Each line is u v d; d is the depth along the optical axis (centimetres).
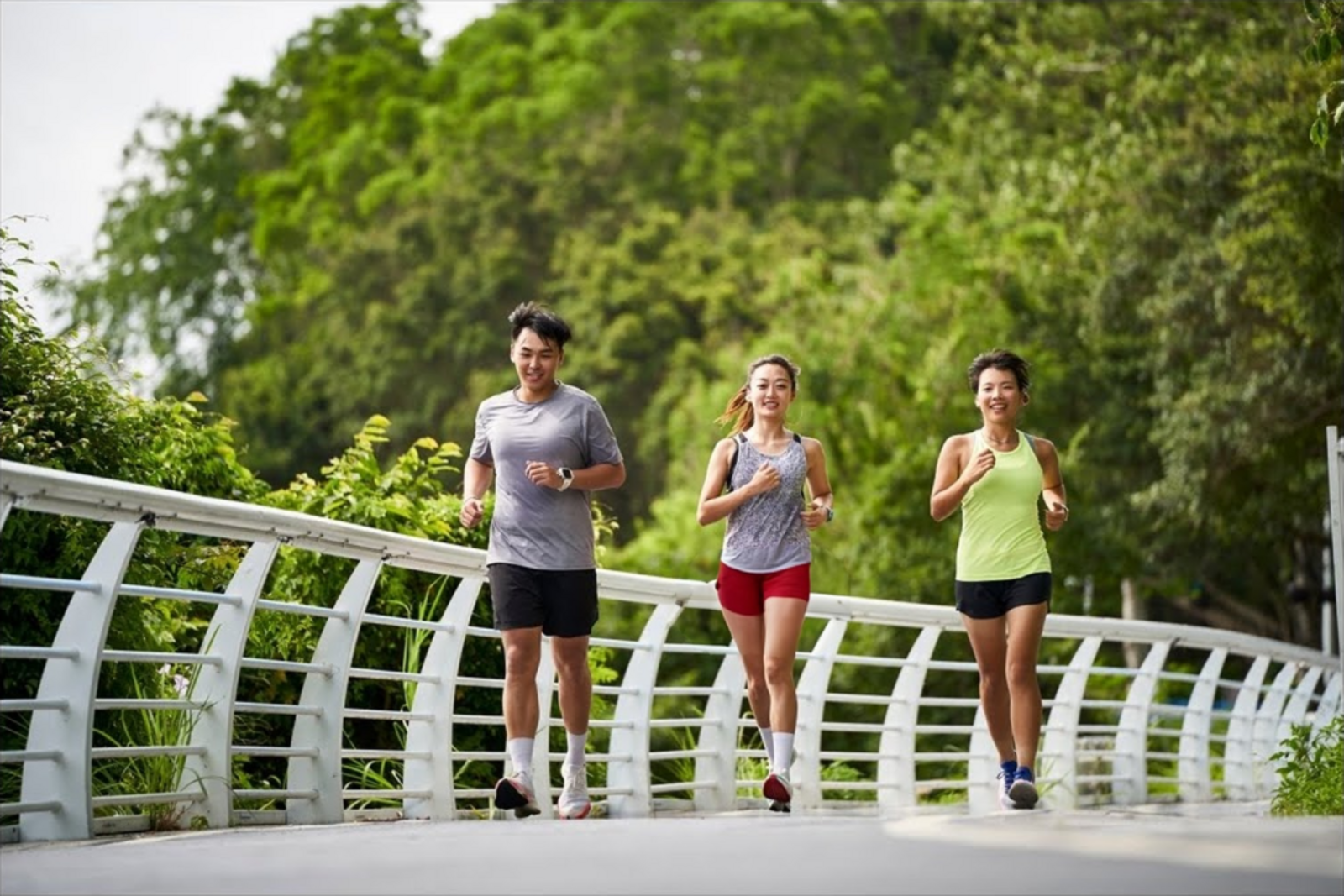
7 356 2281
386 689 2727
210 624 1953
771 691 2280
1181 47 6762
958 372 7731
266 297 14862
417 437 13175
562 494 2084
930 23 14725
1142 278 6625
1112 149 6956
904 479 7406
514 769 2078
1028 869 1230
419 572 2747
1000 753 2428
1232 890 1138
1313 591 7975
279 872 1266
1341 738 2928
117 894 1173
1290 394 6172
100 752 1733
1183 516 6975
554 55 14950
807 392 7912
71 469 2300
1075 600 8081
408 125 15075
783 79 14450
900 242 8681
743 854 1337
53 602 2214
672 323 12425
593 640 2450
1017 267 7831
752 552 2294
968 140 8919
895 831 1482
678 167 14025
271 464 13675
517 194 13862
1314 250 5700
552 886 1188
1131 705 3653
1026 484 2377
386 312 13362
